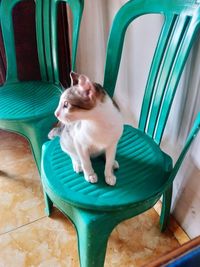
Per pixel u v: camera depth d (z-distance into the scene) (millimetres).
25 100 1082
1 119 974
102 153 792
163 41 783
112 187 727
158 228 1057
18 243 1024
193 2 676
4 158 1430
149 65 934
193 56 744
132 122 1177
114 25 878
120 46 896
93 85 599
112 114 649
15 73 1237
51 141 887
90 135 667
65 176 759
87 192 713
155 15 835
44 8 1124
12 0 1117
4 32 1152
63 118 630
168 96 788
